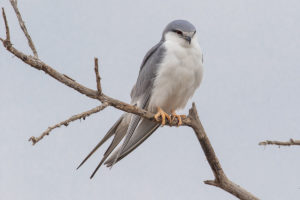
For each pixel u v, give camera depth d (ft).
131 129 32.07
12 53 21.20
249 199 27.02
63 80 23.00
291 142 21.68
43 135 19.06
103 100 24.04
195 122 27.84
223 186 27.45
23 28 21.99
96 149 33.01
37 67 22.06
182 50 33.42
